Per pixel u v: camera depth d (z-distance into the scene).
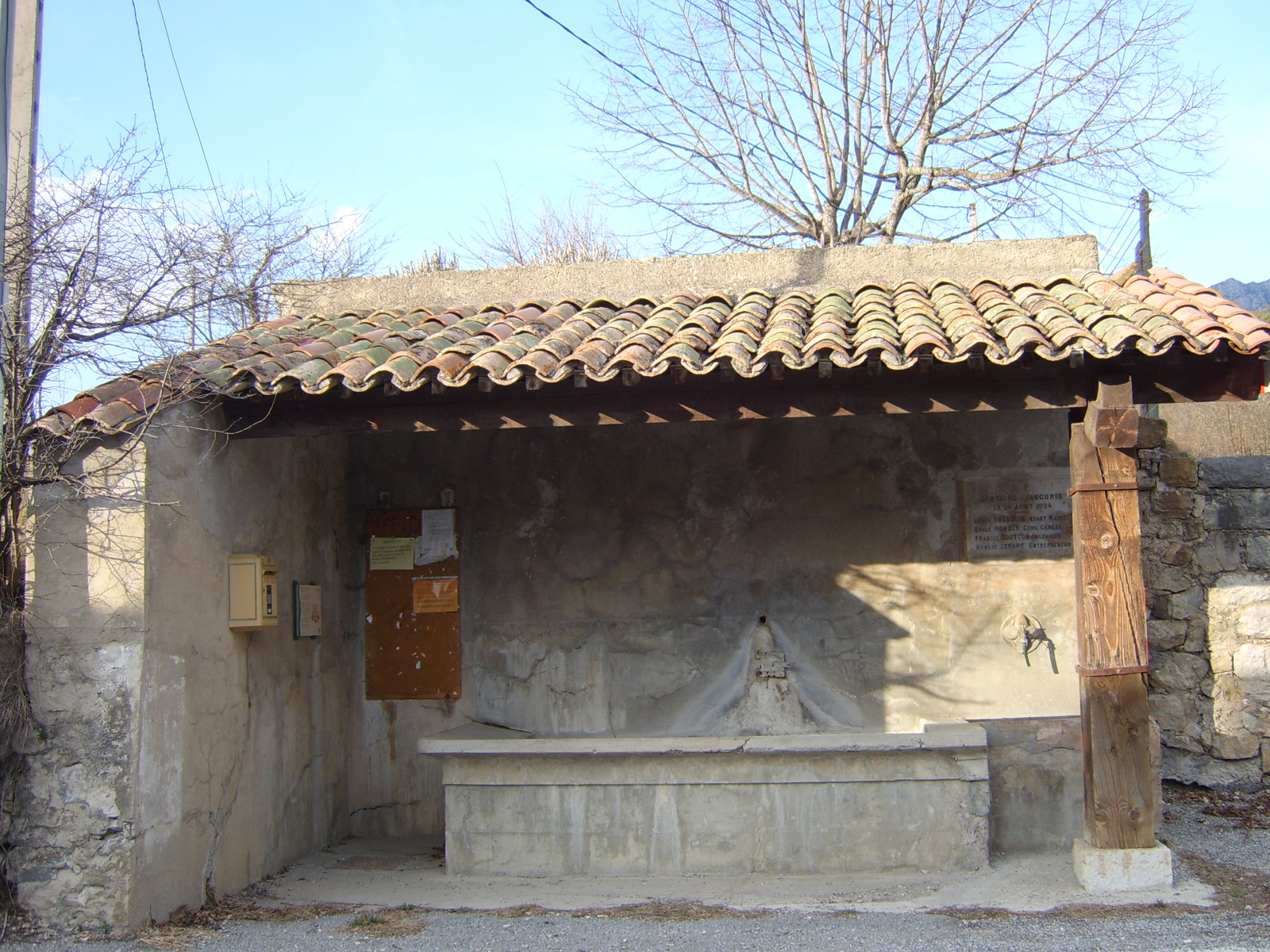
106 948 4.38
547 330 5.93
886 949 4.38
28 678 4.67
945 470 6.30
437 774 6.66
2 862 4.59
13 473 4.71
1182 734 7.33
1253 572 7.32
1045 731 5.99
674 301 6.36
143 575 4.66
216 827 5.21
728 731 6.24
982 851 5.63
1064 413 6.23
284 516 6.04
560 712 6.49
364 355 5.36
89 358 5.02
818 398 5.04
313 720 6.30
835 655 6.27
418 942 4.58
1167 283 5.71
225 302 5.88
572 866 5.78
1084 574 5.02
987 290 6.01
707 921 4.89
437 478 6.81
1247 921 4.55
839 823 5.70
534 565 6.64
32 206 5.11
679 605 6.45
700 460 6.54
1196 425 8.95
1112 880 4.98
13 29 5.21
